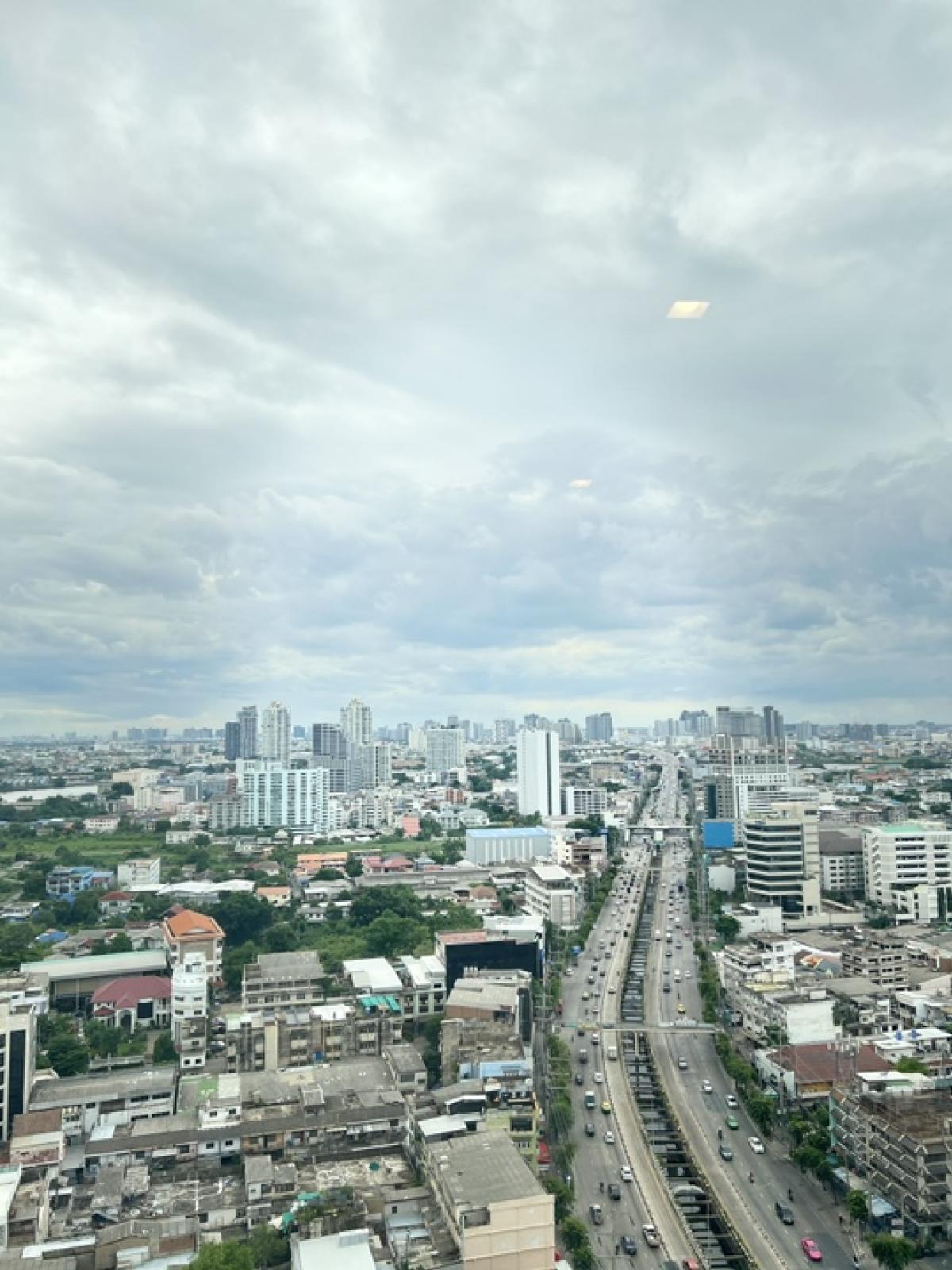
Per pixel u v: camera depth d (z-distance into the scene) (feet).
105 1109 491.31
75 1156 436.76
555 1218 395.34
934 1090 453.17
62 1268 350.84
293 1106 465.06
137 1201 401.49
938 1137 400.88
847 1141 442.91
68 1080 519.19
